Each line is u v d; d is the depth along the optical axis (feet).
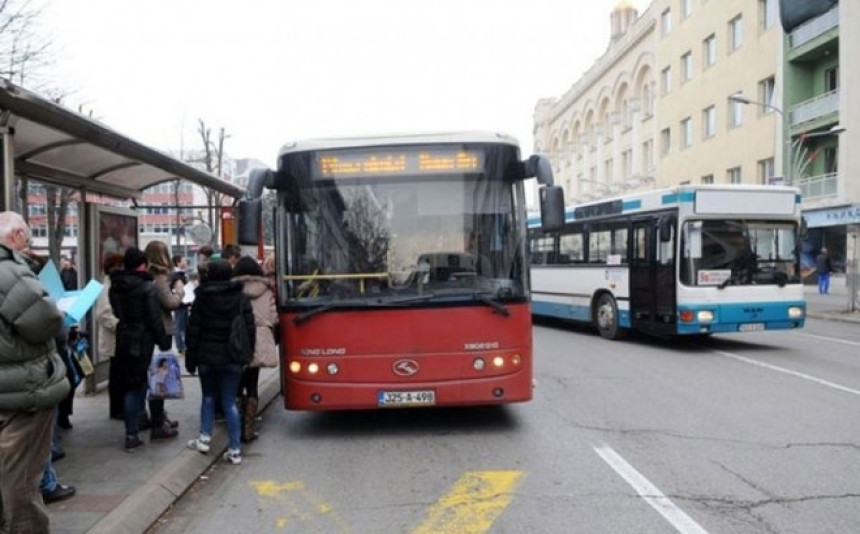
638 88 169.27
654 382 33.24
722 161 127.85
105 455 20.83
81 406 27.61
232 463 21.53
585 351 44.14
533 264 60.95
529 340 23.95
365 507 17.38
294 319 23.48
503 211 24.04
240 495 18.61
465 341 23.38
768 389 31.24
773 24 111.86
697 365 38.11
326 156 24.07
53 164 26.55
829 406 27.68
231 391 21.63
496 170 24.21
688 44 140.46
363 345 23.30
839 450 21.44
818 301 82.94
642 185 165.48
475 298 23.38
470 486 18.71
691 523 15.70
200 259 41.81
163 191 188.65
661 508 16.69
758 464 20.08
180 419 25.96
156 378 22.15
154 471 19.20
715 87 129.90
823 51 103.24
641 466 20.08
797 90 108.27
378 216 23.90
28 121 19.20
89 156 26.20
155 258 23.12
